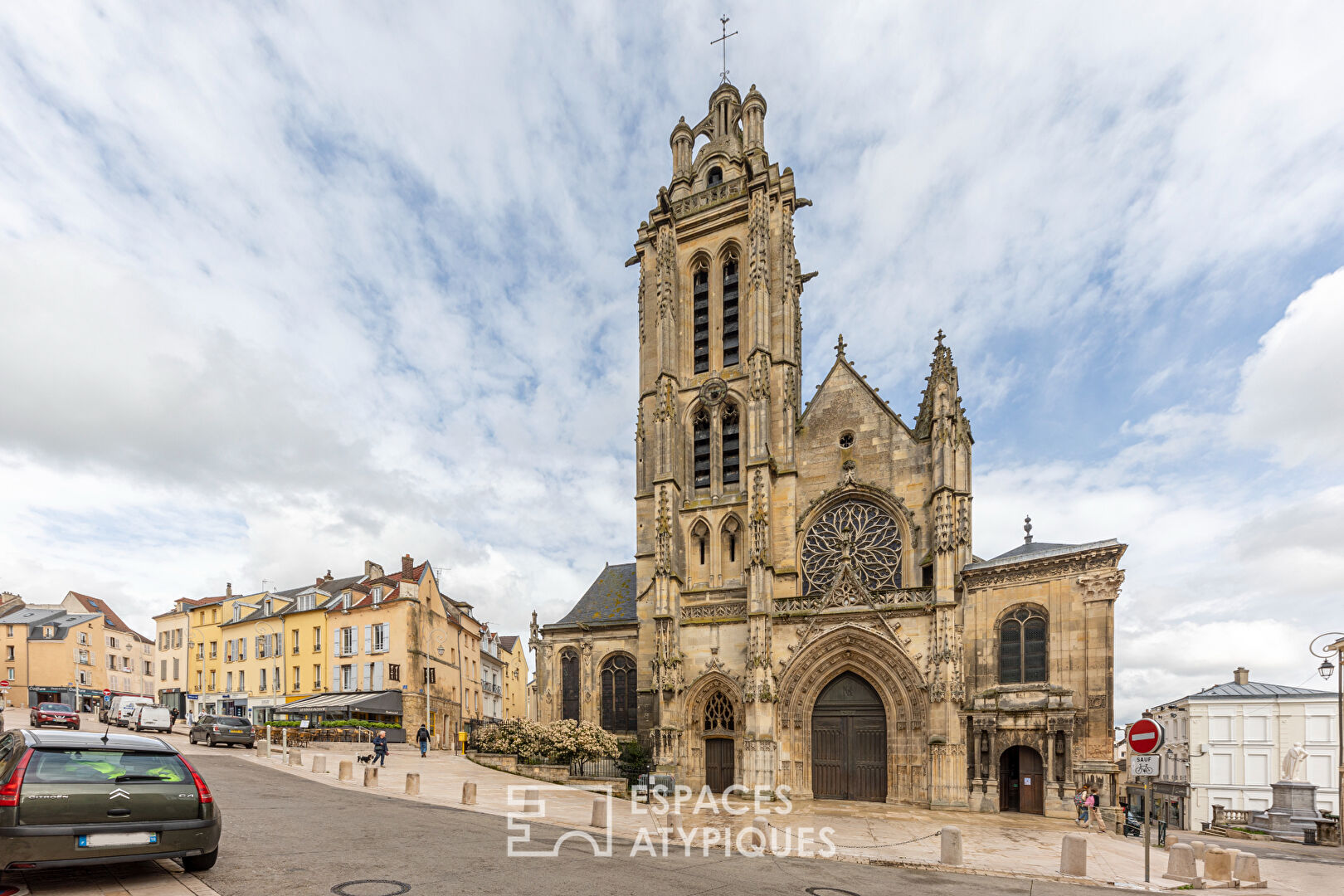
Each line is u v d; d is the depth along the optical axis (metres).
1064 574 32.41
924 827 26.61
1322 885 17.58
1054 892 15.36
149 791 10.81
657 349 46.56
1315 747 60.94
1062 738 31.09
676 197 49.78
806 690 37.06
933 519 37.53
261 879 11.77
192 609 73.75
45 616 89.06
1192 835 34.47
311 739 45.44
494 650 85.50
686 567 42.69
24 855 9.65
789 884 14.45
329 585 67.88
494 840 16.70
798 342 48.78
